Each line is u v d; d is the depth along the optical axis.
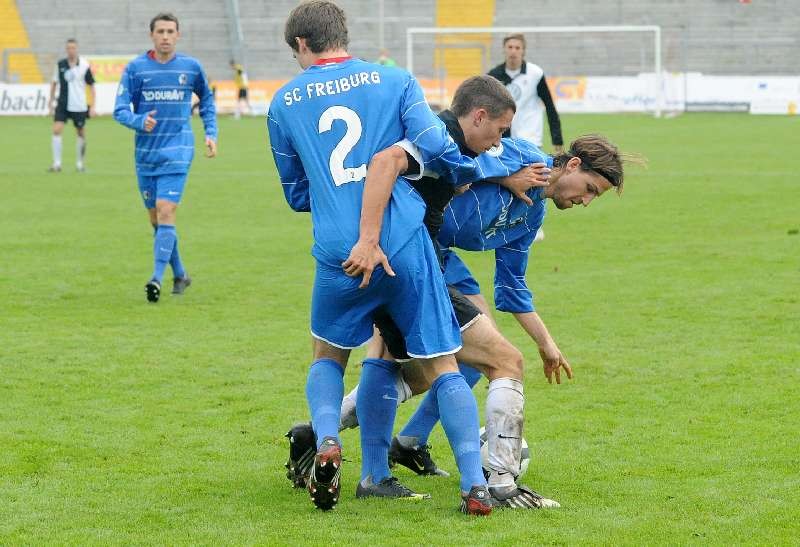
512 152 13.57
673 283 26.62
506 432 12.61
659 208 40.16
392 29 118.56
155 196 26.84
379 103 12.13
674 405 16.89
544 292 25.88
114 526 11.81
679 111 99.81
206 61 118.06
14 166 58.12
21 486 13.21
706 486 13.15
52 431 15.58
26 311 24.23
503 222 13.73
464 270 14.35
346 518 12.10
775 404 16.77
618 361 19.61
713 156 58.94
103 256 31.70
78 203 43.50
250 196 45.78
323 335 12.44
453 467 14.53
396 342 12.49
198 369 19.30
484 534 11.52
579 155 13.79
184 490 13.16
